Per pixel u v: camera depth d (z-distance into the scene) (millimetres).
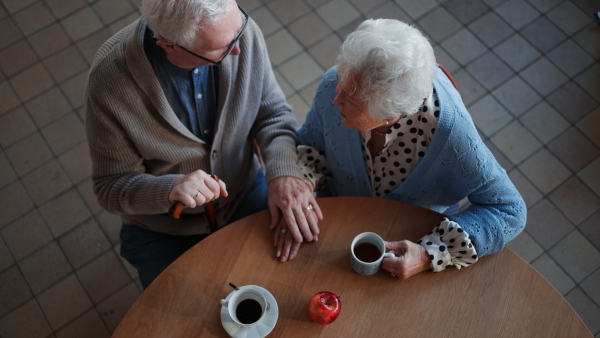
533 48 2684
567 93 2572
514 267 1357
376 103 1167
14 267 2229
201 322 1286
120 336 1267
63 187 2389
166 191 1389
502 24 2744
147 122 1403
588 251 2248
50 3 2793
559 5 2783
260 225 1448
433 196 1542
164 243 1721
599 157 2434
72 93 2586
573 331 1264
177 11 1137
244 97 1522
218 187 1395
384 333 1271
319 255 1389
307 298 1320
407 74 1129
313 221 1429
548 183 2385
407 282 1341
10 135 2492
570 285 2186
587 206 2334
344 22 2752
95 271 2230
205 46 1214
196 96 1443
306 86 2609
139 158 1510
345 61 1170
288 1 2795
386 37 1144
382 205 1462
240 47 1442
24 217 2328
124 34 1338
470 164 1359
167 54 1307
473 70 2639
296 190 1481
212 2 1153
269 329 1241
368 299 1316
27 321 2125
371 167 1506
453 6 2789
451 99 1334
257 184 1909
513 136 2482
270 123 1678
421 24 2748
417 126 1354
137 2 2799
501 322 1280
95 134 1420
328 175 1676
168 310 1301
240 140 1638
